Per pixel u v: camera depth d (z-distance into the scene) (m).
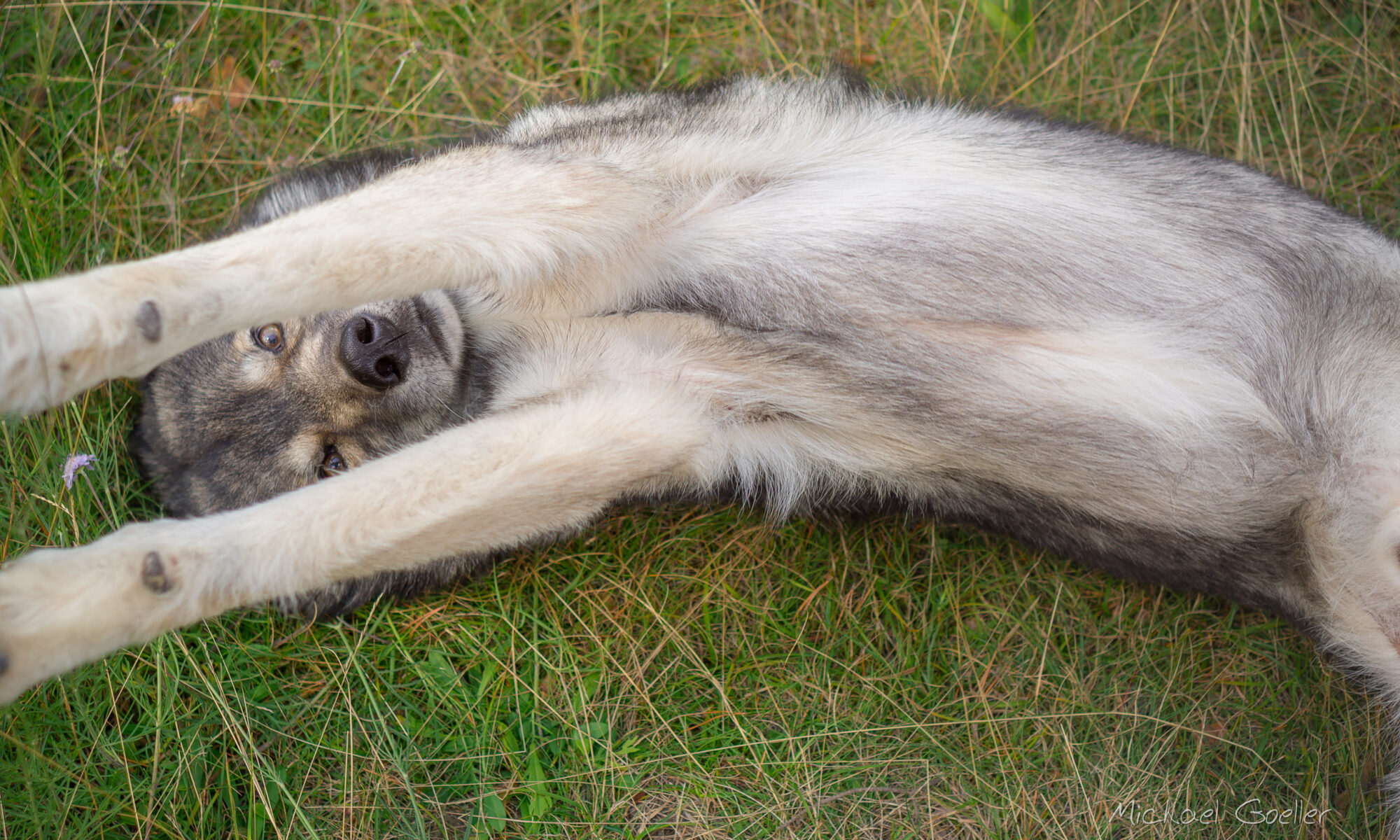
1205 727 1.40
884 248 1.25
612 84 1.52
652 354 1.30
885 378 1.26
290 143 1.50
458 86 1.51
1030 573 1.42
